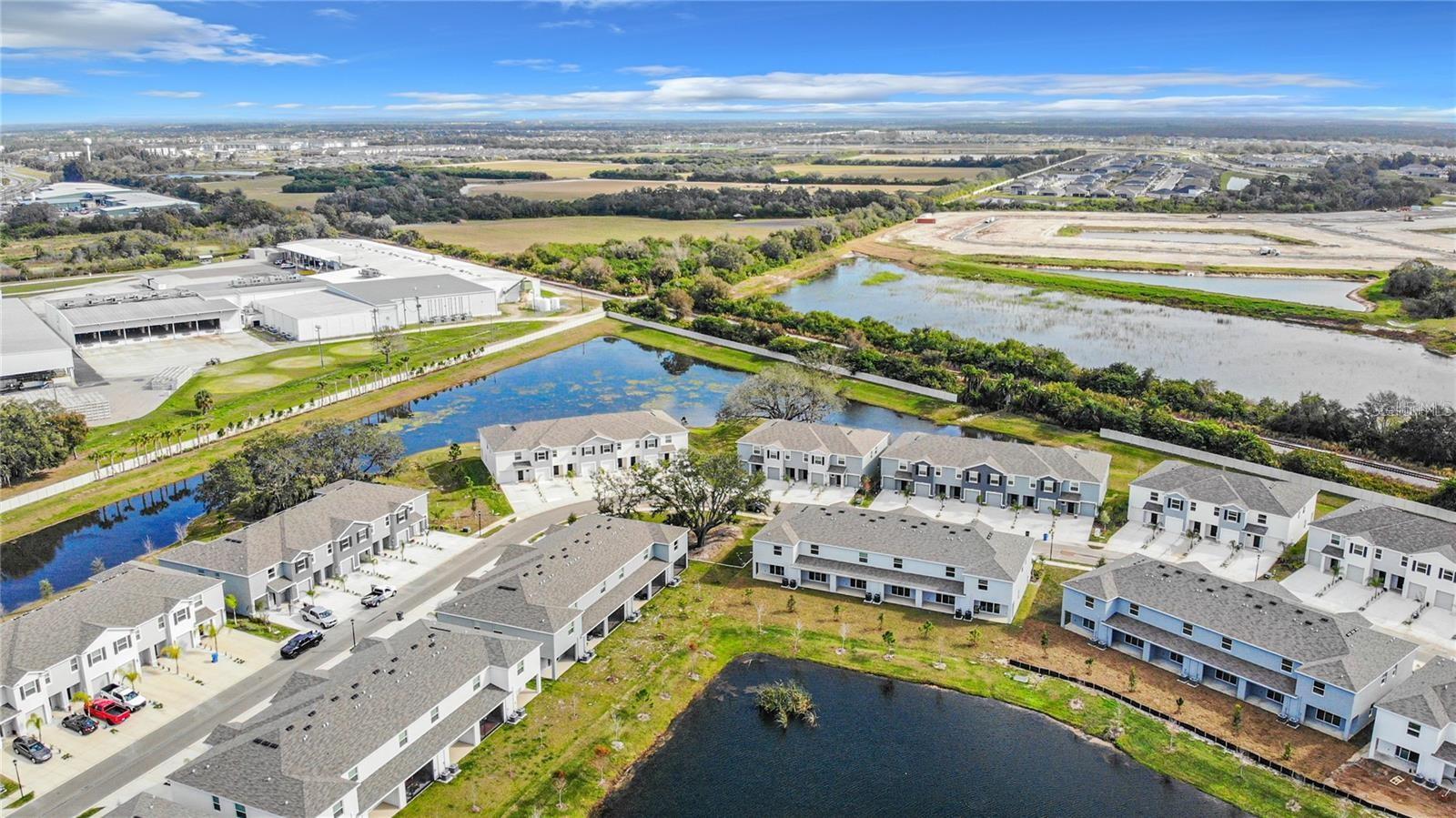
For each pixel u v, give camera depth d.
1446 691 72.81
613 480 120.44
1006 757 76.69
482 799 70.38
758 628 95.50
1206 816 69.75
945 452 127.12
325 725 68.38
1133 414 147.75
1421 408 157.50
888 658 90.12
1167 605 88.38
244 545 98.12
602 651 91.06
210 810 64.38
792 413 152.88
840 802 71.62
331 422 138.12
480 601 88.81
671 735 79.31
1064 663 88.88
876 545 101.19
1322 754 75.19
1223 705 82.06
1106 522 116.81
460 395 179.00
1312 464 128.62
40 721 78.12
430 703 72.94
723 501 112.56
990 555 97.56
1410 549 97.62
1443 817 67.75
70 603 85.50
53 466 134.12
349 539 105.62
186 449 144.62
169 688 84.00
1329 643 79.62
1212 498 112.25
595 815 69.81
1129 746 77.38
